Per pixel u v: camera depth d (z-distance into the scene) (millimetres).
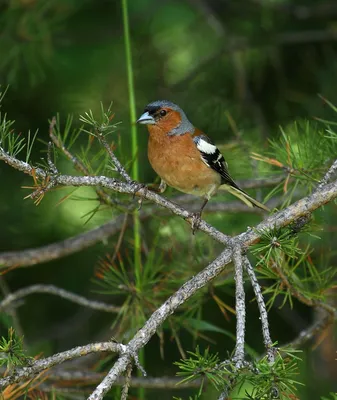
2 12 13016
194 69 14336
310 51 14500
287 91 14039
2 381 5527
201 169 9570
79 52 13781
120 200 8703
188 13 14703
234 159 10727
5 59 12492
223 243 6762
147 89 14203
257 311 12820
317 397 12281
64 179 6703
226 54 14375
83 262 13125
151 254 8414
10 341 5605
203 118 14039
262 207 9648
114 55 13961
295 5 14695
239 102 13820
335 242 11422
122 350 5785
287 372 5230
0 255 10422
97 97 13766
